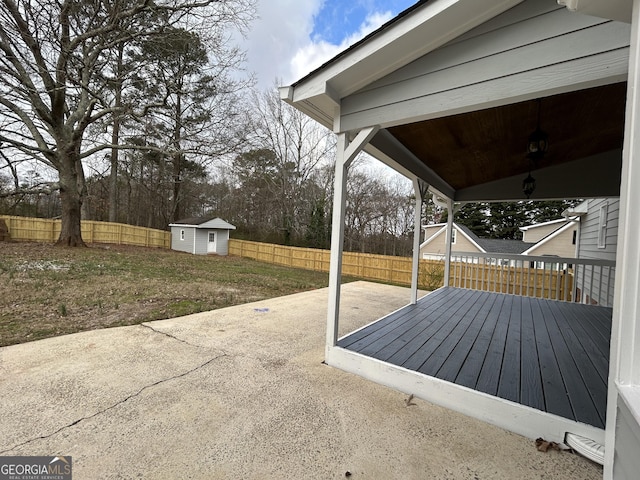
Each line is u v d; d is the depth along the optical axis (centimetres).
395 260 1142
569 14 169
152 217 2275
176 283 736
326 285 892
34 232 1384
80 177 1341
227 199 2342
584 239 944
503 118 285
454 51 207
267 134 1834
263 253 1652
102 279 705
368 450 166
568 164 453
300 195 1941
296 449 165
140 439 170
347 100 265
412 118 229
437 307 458
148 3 925
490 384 215
